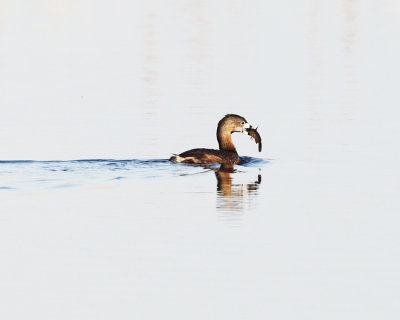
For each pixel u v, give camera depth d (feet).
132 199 54.65
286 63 115.75
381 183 59.06
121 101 91.35
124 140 73.56
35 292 39.50
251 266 42.68
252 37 139.74
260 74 107.45
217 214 51.34
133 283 40.42
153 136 75.20
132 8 178.91
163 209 52.39
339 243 46.21
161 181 59.67
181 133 76.48
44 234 47.29
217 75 106.83
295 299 38.88
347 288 40.09
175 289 39.83
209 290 39.81
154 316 37.14
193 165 64.80
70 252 44.45
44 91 96.48
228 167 64.85
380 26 150.51
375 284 40.52
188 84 100.94
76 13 169.07
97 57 120.37
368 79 103.40
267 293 39.52
